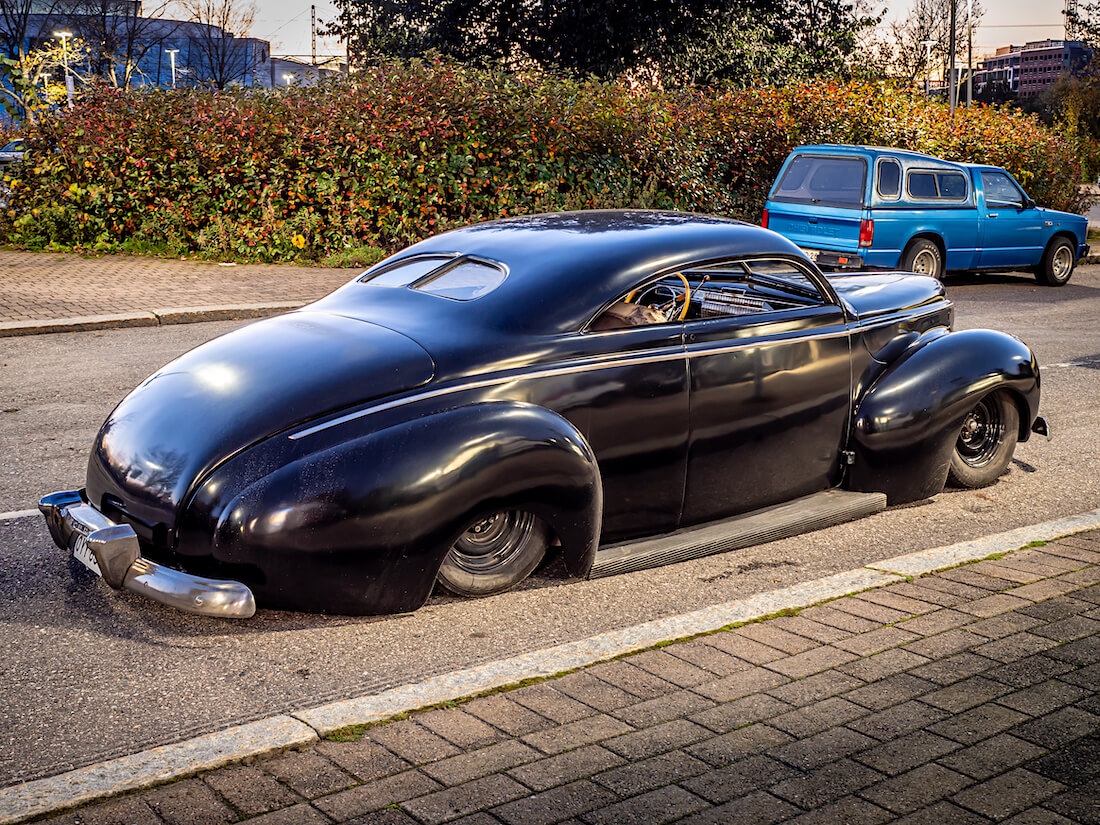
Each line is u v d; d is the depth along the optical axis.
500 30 25.95
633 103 16.03
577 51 25.31
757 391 4.77
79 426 6.83
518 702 3.29
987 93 94.62
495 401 4.00
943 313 5.94
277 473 3.66
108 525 3.81
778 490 5.04
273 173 14.62
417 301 4.45
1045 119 61.66
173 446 3.82
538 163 15.16
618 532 4.54
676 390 4.47
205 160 14.61
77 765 3.03
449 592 4.12
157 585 3.65
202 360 4.26
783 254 4.96
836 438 5.22
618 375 4.30
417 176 14.53
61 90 22.58
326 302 4.78
